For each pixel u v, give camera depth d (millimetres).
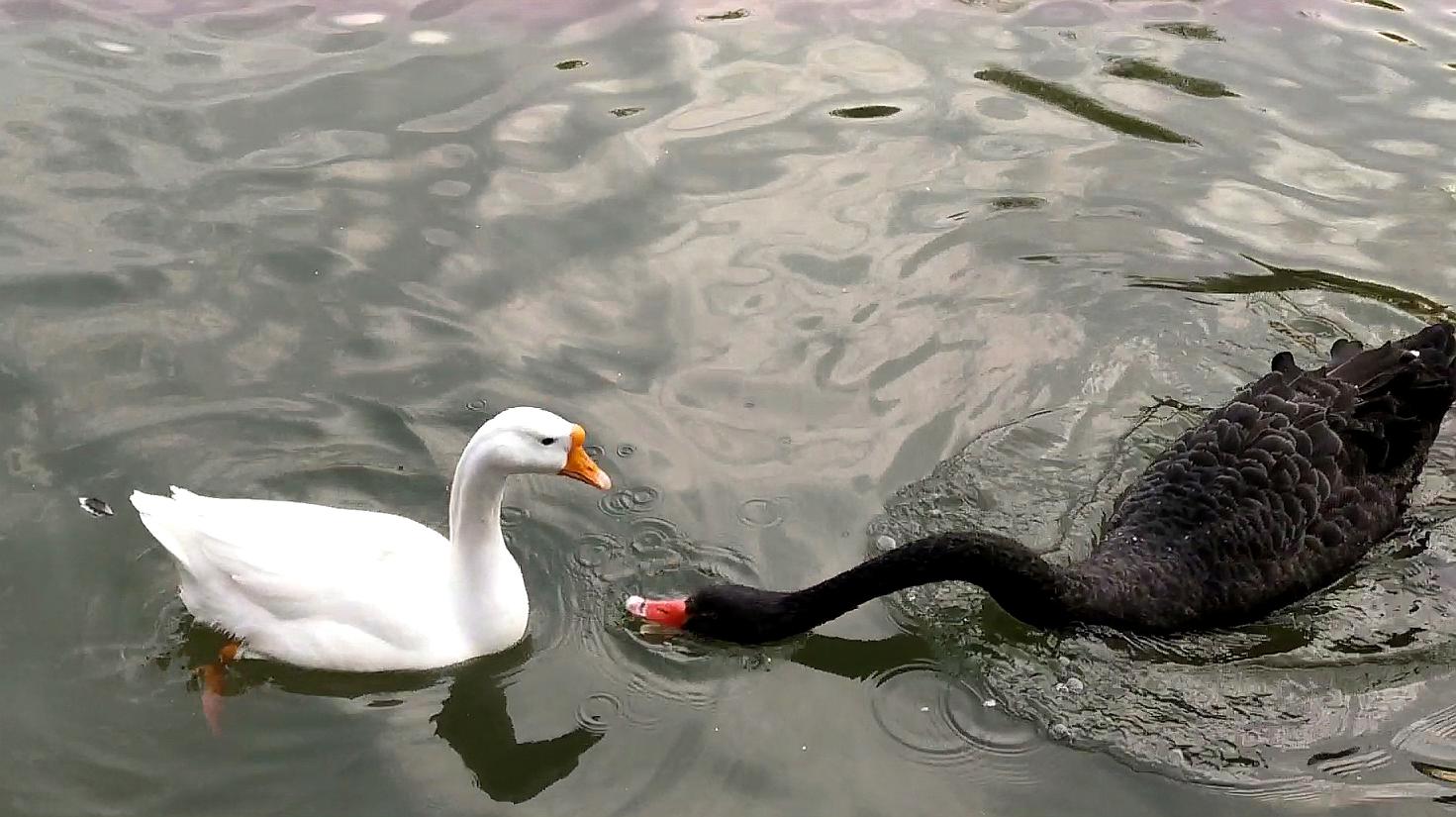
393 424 3826
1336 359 3885
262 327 3971
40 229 4102
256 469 3738
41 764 3344
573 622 3584
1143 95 4648
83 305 3973
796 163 4414
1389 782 3355
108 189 4207
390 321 3998
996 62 4746
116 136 4336
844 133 4508
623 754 3393
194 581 3486
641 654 3543
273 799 3322
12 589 3561
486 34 4742
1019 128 4543
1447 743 3410
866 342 4035
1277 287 4172
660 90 4602
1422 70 4734
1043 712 3471
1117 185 4398
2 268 4012
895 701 3486
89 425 3781
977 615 3643
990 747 3418
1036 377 3988
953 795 3348
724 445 3832
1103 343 4059
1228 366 4020
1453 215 4324
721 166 4398
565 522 3711
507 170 4336
